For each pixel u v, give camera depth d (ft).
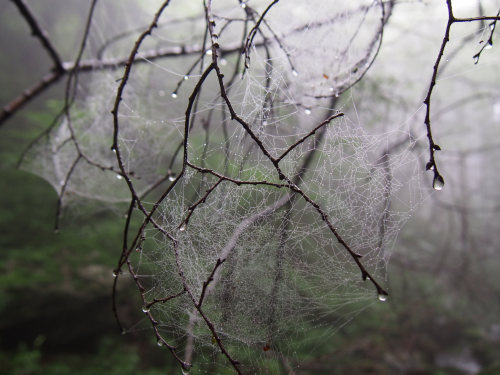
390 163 7.18
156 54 8.84
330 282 7.23
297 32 7.20
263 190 6.37
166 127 10.31
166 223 6.19
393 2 6.48
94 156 11.35
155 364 19.21
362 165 6.86
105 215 19.10
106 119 10.48
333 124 6.80
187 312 5.89
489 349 26.45
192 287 5.87
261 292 6.37
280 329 6.61
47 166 11.70
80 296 20.62
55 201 25.99
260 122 6.51
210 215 6.18
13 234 23.25
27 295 20.13
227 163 6.38
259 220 6.24
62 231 17.28
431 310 24.58
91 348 20.44
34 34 8.41
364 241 7.07
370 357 17.66
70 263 22.24
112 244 19.95
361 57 6.68
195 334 5.86
